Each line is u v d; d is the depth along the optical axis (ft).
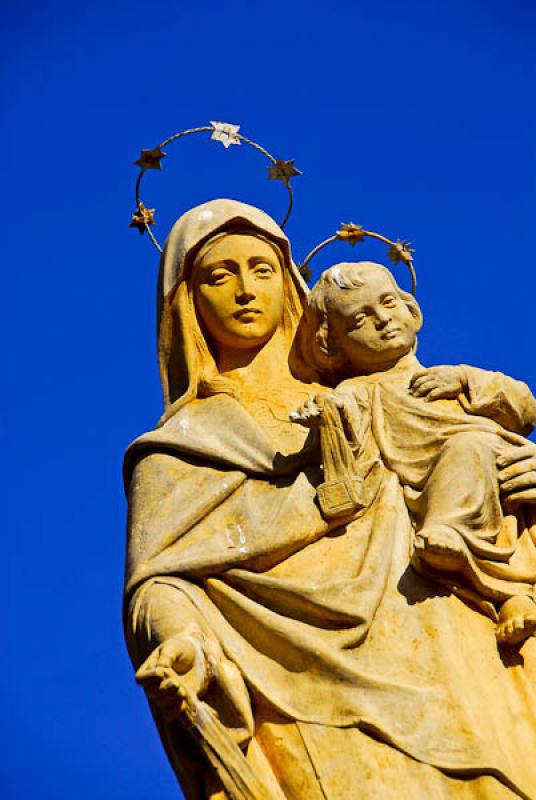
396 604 75.97
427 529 75.87
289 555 77.87
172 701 72.23
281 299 86.07
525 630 75.10
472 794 71.92
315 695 74.28
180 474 81.10
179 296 85.76
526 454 78.69
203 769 74.23
